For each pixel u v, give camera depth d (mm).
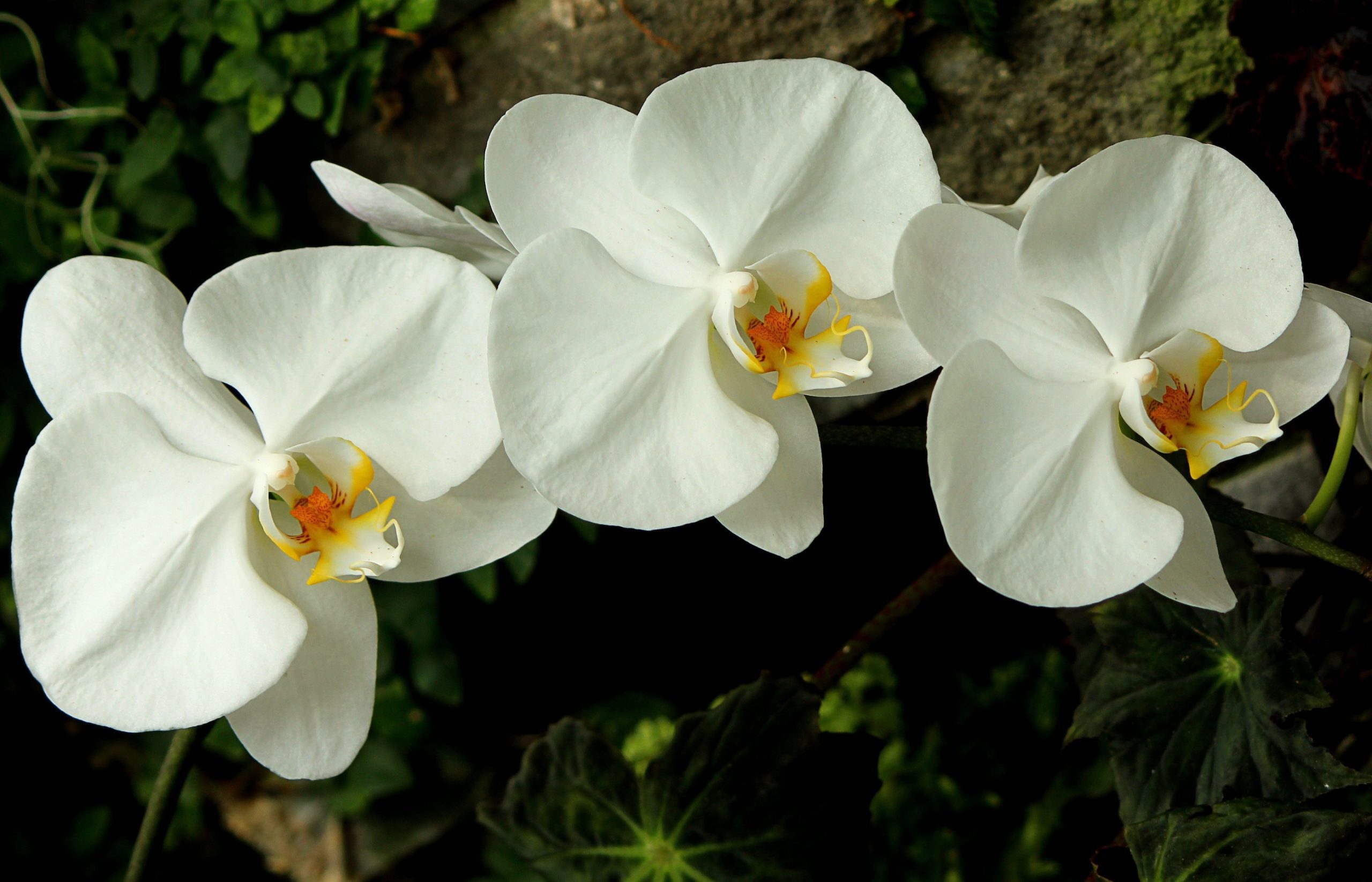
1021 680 812
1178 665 556
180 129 768
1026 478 479
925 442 524
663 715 997
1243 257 481
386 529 493
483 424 486
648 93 673
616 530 892
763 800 574
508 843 597
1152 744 553
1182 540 492
